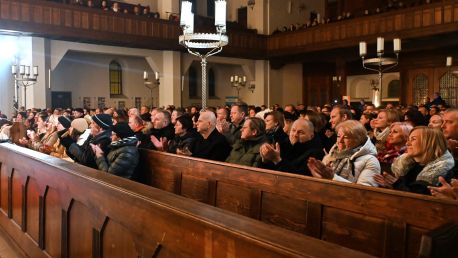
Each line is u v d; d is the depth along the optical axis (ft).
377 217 7.20
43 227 11.27
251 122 12.84
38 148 20.03
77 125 16.62
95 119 14.65
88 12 45.44
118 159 12.39
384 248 7.05
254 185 9.60
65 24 43.83
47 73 45.11
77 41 47.60
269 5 64.44
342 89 57.93
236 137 17.24
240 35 60.03
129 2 58.03
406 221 6.77
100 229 8.21
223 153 14.24
